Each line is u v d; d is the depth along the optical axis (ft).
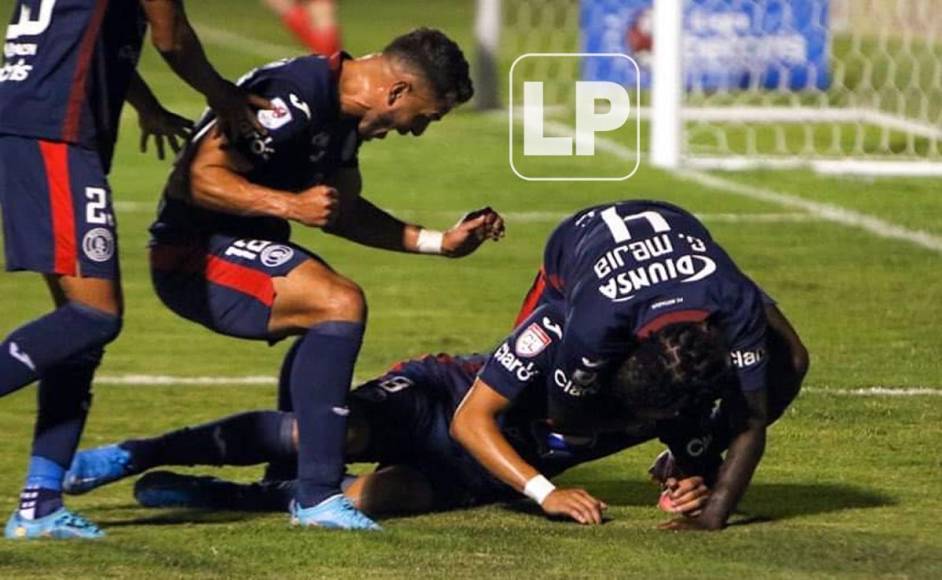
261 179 36.27
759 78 113.91
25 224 33.78
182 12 33.86
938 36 122.93
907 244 75.10
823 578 31.73
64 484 36.81
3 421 46.50
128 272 68.80
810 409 48.11
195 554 33.37
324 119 36.01
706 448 37.40
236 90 35.17
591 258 34.32
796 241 75.61
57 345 33.94
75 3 33.71
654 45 96.22
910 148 101.04
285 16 139.54
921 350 56.13
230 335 36.65
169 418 47.44
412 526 36.14
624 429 36.19
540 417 37.14
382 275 69.05
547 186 89.35
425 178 91.25
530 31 158.20
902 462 42.70
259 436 37.17
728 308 33.04
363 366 54.03
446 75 36.14
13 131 33.81
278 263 35.96
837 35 130.21
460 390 38.22
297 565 32.63
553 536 35.01
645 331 32.55
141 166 94.12
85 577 31.81
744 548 33.94
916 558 33.24
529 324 35.50
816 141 106.63
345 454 36.91
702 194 87.25
